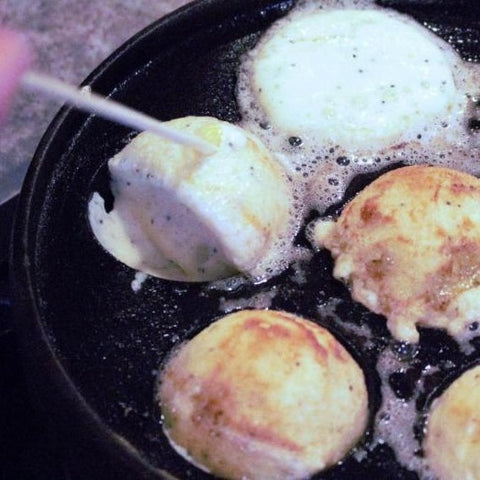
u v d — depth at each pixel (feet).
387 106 1.10
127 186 1.04
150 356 0.98
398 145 1.09
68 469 1.05
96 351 0.98
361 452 0.93
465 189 1.00
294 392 0.90
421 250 0.97
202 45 1.15
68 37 1.37
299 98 1.10
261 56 1.14
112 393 0.95
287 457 0.89
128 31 1.38
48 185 1.04
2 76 0.75
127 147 1.05
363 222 1.00
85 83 1.09
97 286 1.02
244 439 0.89
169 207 1.01
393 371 0.97
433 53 1.13
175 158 1.00
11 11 1.38
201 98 1.13
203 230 1.00
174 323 1.00
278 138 1.09
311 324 0.96
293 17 1.17
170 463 0.91
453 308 0.98
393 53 1.13
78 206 1.06
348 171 1.08
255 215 1.00
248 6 1.15
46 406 0.92
